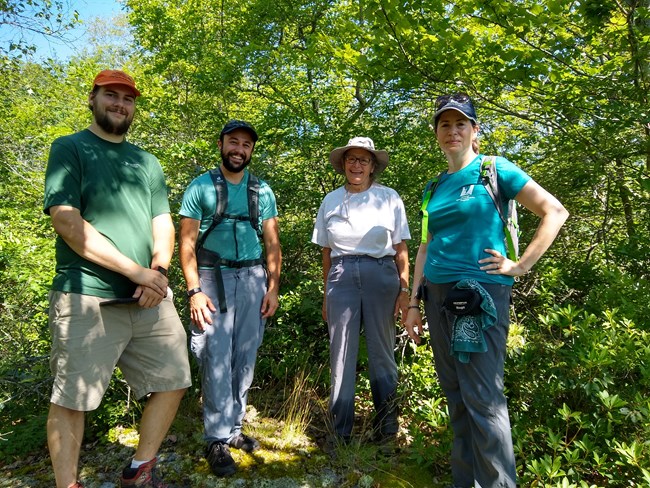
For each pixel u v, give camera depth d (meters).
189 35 8.27
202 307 2.63
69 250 2.09
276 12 7.59
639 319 3.04
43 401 3.32
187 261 2.69
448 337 2.30
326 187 5.25
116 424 3.11
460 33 4.34
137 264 2.12
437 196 2.36
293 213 4.99
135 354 2.22
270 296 2.88
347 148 2.92
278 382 3.72
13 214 6.34
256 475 2.58
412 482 2.59
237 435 2.82
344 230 2.86
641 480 2.20
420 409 2.89
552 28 3.96
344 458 2.71
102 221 2.11
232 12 8.27
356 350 2.85
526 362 2.69
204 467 2.64
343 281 2.83
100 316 2.07
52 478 2.56
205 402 2.66
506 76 4.06
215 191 2.75
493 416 2.13
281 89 6.73
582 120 4.59
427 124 5.32
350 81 6.36
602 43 4.42
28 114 8.30
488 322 2.09
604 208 5.17
